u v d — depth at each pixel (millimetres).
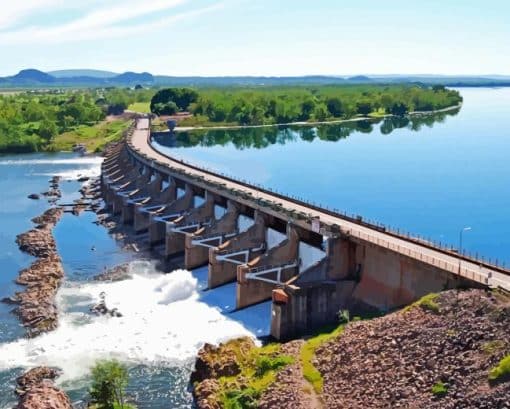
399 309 74250
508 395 48469
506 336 55531
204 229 112500
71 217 158000
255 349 75625
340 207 164875
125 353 80688
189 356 79625
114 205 157750
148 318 91812
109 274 112875
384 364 60062
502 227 144375
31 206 171250
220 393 66062
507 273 68562
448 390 52938
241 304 92688
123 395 70125
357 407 56156
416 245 80500
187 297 100312
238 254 102062
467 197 174875
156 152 181875
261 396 63625
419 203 168750
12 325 90188
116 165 189625
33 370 74812
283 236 98562
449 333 59250
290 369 66500
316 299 82250
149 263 119812
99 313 94188
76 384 72938
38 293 101312
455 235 140000
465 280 67062
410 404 53469
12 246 131625
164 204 142000
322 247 89312
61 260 121875
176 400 69062
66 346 83125
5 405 68500
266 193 115375
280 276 93812
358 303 82875
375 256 81625
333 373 63312
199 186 127438
